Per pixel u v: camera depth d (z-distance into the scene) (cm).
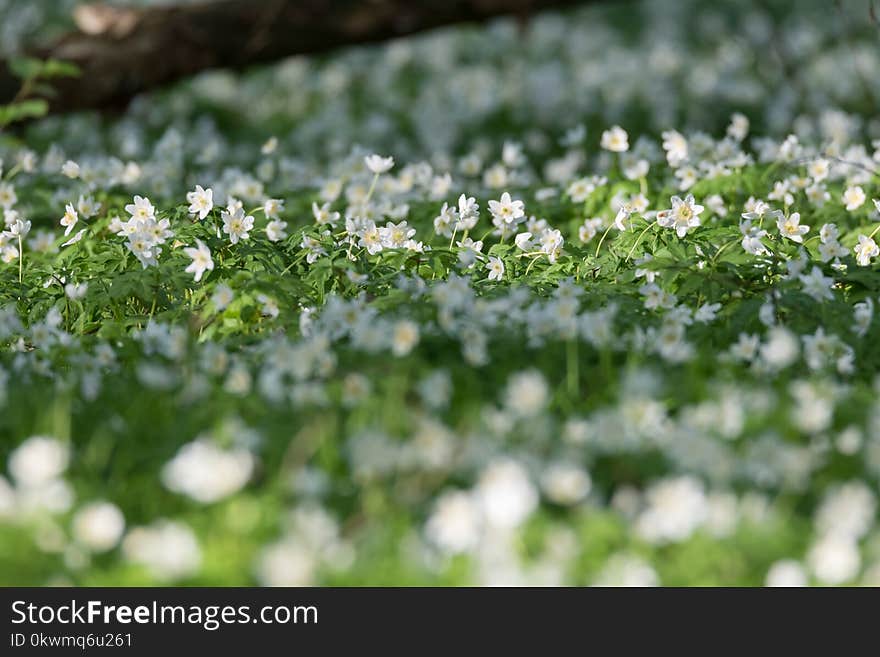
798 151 1448
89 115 2297
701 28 3469
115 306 1146
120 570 729
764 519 758
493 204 1238
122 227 1185
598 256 1225
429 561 731
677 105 2405
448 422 888
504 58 3191
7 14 3006
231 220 1166
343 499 793
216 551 732
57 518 760
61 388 920
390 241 1205
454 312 1012
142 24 1933
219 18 1934
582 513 768
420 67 3075
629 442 822
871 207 1401
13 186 1510
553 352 978
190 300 1151
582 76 2766
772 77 2755
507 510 726
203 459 767
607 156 1602
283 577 711
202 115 2561
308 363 908
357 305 997
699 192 1426
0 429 894
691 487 761
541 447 822
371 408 875
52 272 1212
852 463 841
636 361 959
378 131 2361
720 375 948
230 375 930
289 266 1155
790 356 942
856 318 1030
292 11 1941
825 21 3322
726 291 1096
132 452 850
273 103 2784
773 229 1330
